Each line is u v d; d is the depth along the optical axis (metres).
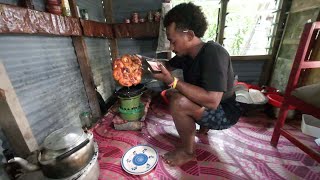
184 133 1.36
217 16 2.69
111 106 2.55
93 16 2.37
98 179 1.29
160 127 1.99
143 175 1.31
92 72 2.27
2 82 1.04
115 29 2.65
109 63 2.87
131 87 1.93
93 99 2.14
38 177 1.04
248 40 2.79
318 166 1.32
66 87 1.74
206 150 1.56
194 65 1.25
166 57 2.87
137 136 1.82
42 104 1.41
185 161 1.41
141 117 1.99
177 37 1.20
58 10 1.48
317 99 1.12
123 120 1.92
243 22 2.69
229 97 1.42
